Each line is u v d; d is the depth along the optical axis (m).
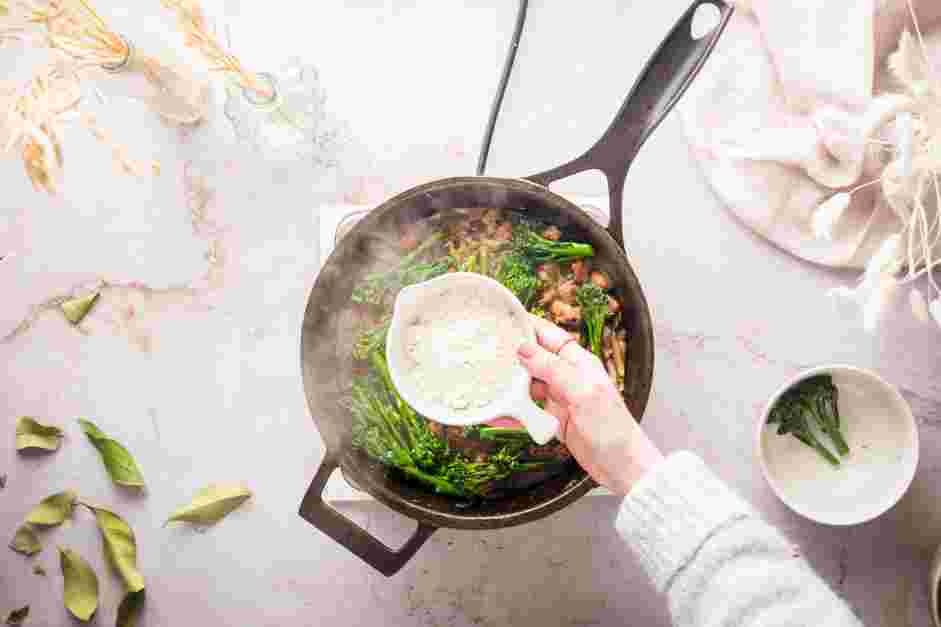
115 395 0.88
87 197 0.88
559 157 0.88
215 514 0.87
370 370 0.80
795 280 0.87
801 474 0.84
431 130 0.88
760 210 0.85
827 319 0.87
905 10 0.81
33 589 0.88
